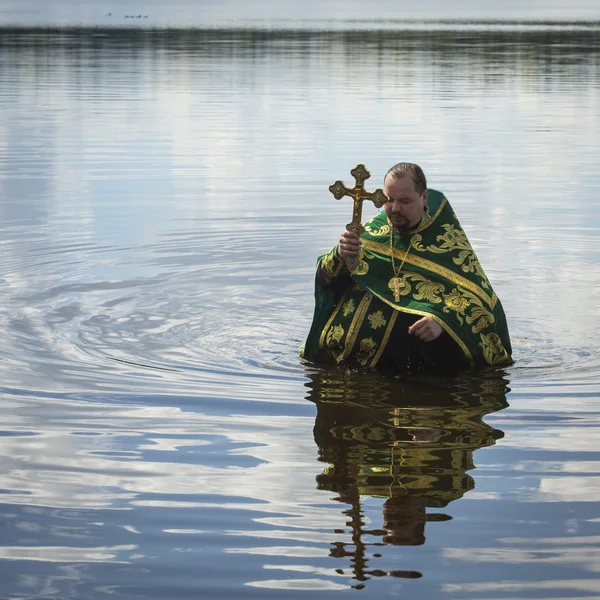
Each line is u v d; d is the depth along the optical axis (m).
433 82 58.09
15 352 14.30
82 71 62.94
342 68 67.44
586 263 20.11
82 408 12.20
